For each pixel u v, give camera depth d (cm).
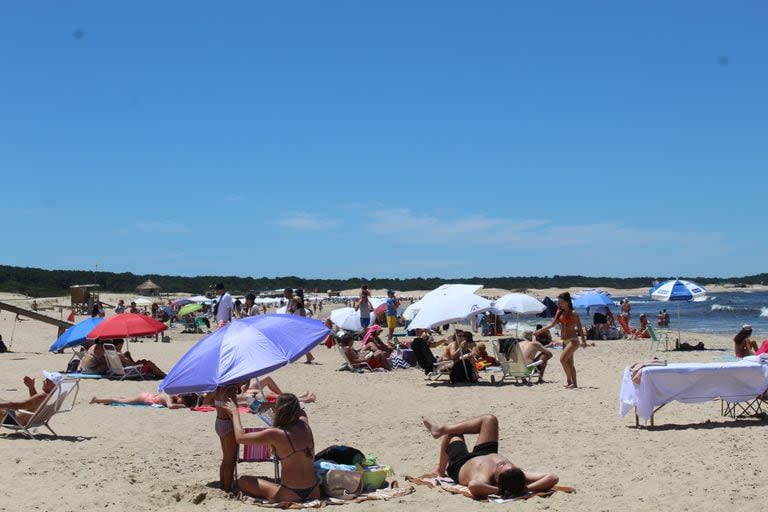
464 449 714
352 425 1066
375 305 3591
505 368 1449
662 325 3269
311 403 1264
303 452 668
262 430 668
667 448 852
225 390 704
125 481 709
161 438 942
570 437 939
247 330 718
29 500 639
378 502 659
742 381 1004
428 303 1560
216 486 718
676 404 1155
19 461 776
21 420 922
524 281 17400
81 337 1580
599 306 2873
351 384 1508
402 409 1199
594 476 738
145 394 1210
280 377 1631
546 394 1312
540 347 1492
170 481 729
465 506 640
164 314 4159
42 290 10350
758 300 9575
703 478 708
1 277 11406
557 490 681
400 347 1934
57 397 919
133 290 13250
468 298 1536
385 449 910
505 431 994
